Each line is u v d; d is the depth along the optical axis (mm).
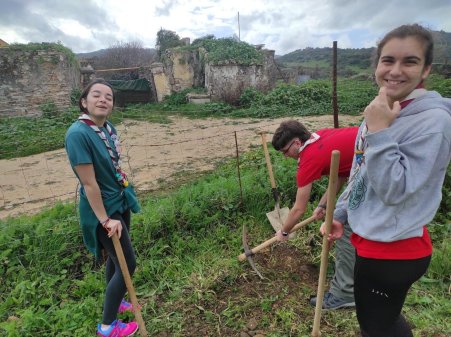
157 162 7508
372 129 1267
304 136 2537
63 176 7102
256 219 3994
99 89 2178
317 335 2111
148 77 19062
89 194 2146
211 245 3602
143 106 16906
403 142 1264
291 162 4887
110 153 2275
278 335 2475
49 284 3086
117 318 2668
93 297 2969
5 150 9125
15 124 11586
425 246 1419
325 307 2660
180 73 18203
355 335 2420
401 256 1390
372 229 1395
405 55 1235
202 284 2982
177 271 3236
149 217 3713
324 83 16266
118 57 30000
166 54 18562
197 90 17625
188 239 3674
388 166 1222
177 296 2916
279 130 2568
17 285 2979
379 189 1271
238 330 2555
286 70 25047
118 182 2344
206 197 4109
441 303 2629
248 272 3156
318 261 3268
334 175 1759
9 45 13641
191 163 7309
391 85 1294
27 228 3598
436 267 2932
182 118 13828
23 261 3332
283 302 2785
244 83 16359
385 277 1441
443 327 2402
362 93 15398
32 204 5719
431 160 1204
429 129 1212
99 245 2400
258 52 17172
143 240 3539
